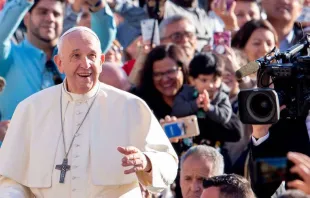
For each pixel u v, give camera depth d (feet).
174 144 88.63
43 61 94.27
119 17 107.96
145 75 92.02
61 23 95.55
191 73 92.22
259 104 58.08
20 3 91.86
